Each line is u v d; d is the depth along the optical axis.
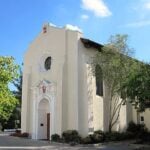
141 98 24.11
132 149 25.11
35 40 34.75
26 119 33.56
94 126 30.30
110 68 29.61
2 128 49.59
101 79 31.83
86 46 30.77
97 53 30.53
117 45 30.05
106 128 31.86
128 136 32.09
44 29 33.78
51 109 30.95
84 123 29.61
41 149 24.53
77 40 30.55
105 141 29.36
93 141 28.41
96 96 31.06
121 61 29.41
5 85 14.77
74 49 30.56
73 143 27.31
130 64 29.28
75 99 29.62
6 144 26.89
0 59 14.77
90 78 30.58
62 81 30.34
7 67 14.91
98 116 31.00
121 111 34.25
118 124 33.62
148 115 35.97
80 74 30.17
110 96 32.16
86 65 30.47
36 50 34.44
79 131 29.14
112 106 32.69
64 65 30.75
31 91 34.06
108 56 29.83
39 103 32.66
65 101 30.17
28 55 35.31
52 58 32.31
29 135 33.03
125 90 27.12
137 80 24.05
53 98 30.95
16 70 15.12
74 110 29.52
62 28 31.86
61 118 29.67
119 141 30.23
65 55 31.03
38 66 33.72
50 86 31.52
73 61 30.45
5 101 14.82
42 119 32.78
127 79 26.41
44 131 32.66
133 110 36.31
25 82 34.56
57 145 26.91
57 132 29.73
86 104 29.91
